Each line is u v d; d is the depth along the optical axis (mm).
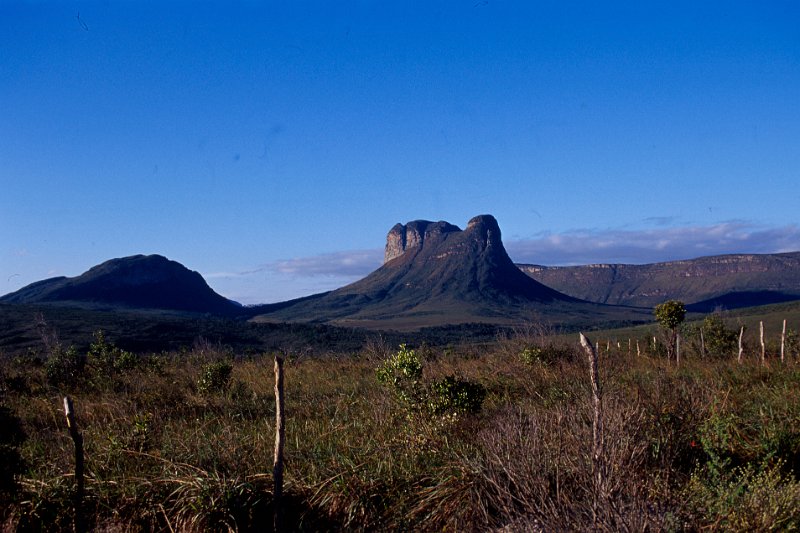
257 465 7492
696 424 7078
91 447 8406
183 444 8156
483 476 6363
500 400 10539
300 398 12125
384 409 9781
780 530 5020
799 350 15719
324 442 8352
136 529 6652
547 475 6129
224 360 17641
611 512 5184
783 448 6680
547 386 11258
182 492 6934
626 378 11102
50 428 10102
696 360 16125
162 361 18547
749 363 13594
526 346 14414
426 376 11188
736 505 5262
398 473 7098
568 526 5246
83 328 54812
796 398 8578
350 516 6492
